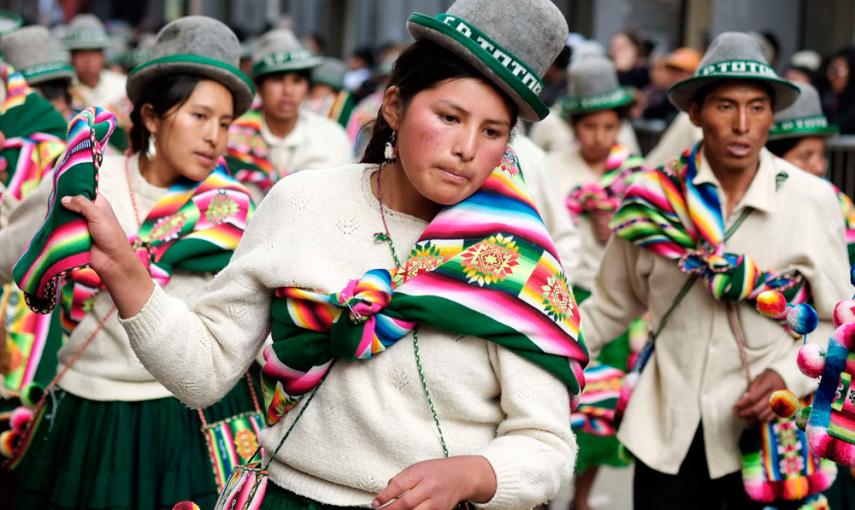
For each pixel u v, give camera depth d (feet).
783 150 17.15
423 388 8.21
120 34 69.26
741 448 13.07
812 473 13.00
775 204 12.90
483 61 7.84
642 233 13.28
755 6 43.62
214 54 13.11
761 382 12.75
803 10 42.63
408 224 8.48
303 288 8.36
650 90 37.06
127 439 12.94
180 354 8.41
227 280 8.61
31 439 13.44
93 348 12.98
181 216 13.06
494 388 8.26
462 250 8.20
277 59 21.50
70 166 7.95
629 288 14.05
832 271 12.87
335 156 22.30
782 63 42.80
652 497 13.62
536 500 7.97
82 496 12.89
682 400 13.25
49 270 7.88
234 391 13.50
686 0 46.75
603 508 20.98
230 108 13.37
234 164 20.30
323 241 8.45
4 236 12.43
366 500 8.32
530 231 8.31
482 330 8.03
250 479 8.39
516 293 8.13
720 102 12.85
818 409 8.89
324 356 8.35
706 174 13.01
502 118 8.06
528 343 8.07
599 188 21.39
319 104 37.68
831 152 26.50
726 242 13.05
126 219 13.07
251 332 8.69
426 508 7.43
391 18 71.46
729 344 13.05
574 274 19.30
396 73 8.29
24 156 16.34
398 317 8.12
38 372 15.67
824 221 12.90
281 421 8.64
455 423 8.27
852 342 8.72
